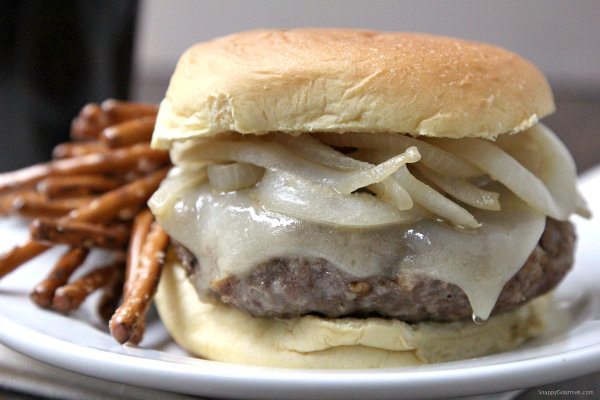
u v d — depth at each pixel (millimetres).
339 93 244
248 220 255
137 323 260
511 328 269
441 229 249
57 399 240
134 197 332
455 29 829
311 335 255
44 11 407
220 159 264
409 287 245
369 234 248
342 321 255
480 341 262
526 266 258
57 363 235
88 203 353
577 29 823
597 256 342
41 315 286
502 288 252
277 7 830
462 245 248
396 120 243
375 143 253
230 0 832
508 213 259
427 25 830
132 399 237
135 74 451
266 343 263
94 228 316
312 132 259
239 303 260
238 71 252
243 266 252
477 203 253
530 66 278
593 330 272
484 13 829
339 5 826
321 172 251
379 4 826
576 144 574
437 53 255
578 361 227
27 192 368
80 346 237
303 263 249
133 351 251
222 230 259
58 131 427
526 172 259
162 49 845
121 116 370
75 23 413
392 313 254
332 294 250
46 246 317
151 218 323
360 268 246
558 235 276
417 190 246
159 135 267
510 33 830
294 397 215
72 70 419
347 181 247
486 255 249
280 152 256
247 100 248
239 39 274
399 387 215
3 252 323
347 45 254
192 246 270
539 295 277
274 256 250
